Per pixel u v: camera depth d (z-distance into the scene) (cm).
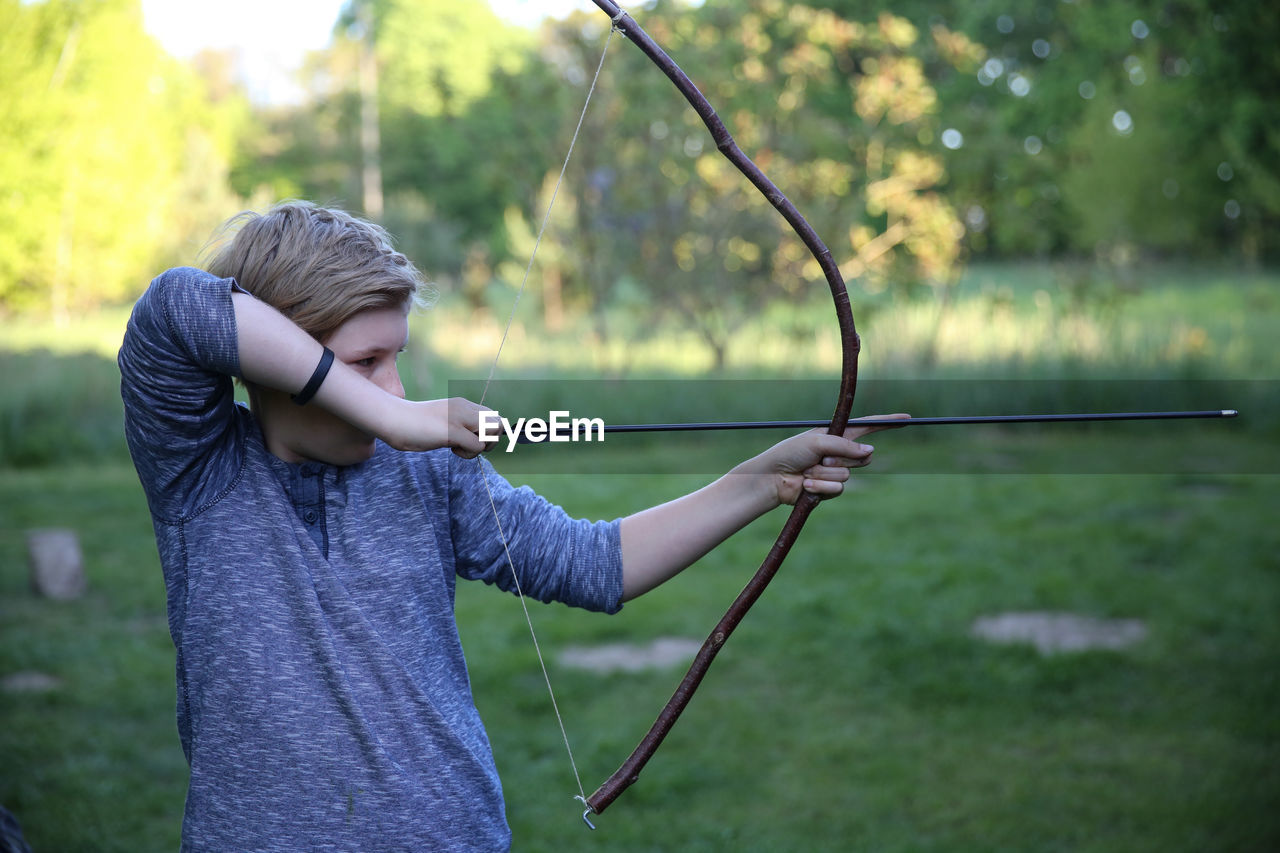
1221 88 1266
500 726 371
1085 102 1747
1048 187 1580
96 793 322
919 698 387
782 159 1013
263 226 114
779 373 958
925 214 1070
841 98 1370
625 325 1166
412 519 116
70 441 890
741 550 584
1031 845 290
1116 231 1514
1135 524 620
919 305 1100
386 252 116
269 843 107
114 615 488
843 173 1041
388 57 2481
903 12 1938
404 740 110
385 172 2403
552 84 1064
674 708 125
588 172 1001
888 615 469
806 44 1055
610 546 125
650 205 976
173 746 356
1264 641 431
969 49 1273
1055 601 486
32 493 747
